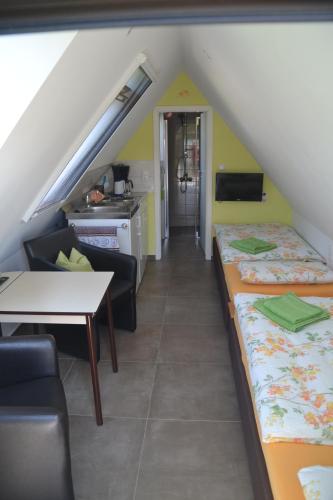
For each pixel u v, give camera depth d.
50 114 1.83
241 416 2.17
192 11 0.72
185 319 3.61
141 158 5.01
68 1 0.72
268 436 1.48
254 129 3.01
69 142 2.49
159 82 3.87
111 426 2.31
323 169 1.97
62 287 2.41
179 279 4.59
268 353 1.92
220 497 1.84
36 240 3.03
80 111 2.25
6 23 0.74
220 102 3.78
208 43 2.32
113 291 3.07
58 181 3.06
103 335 3.34
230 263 3.49
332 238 3.23
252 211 5.10
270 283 2.96
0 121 1.54
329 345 1.98
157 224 5.19
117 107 3.24
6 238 2.72
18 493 1.48
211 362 2.94
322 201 2.56
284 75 1.48
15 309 2.11
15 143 1.70
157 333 3.37
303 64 1.25
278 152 2.74
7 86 1.48
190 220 7.11
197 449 2.13
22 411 1.41
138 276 4.29
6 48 1.42
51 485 1.48
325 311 2.34
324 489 1.19
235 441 2.18
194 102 4.79
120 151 4.92
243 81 2.19
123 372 2.83
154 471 2.00
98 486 1.92
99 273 2.65
